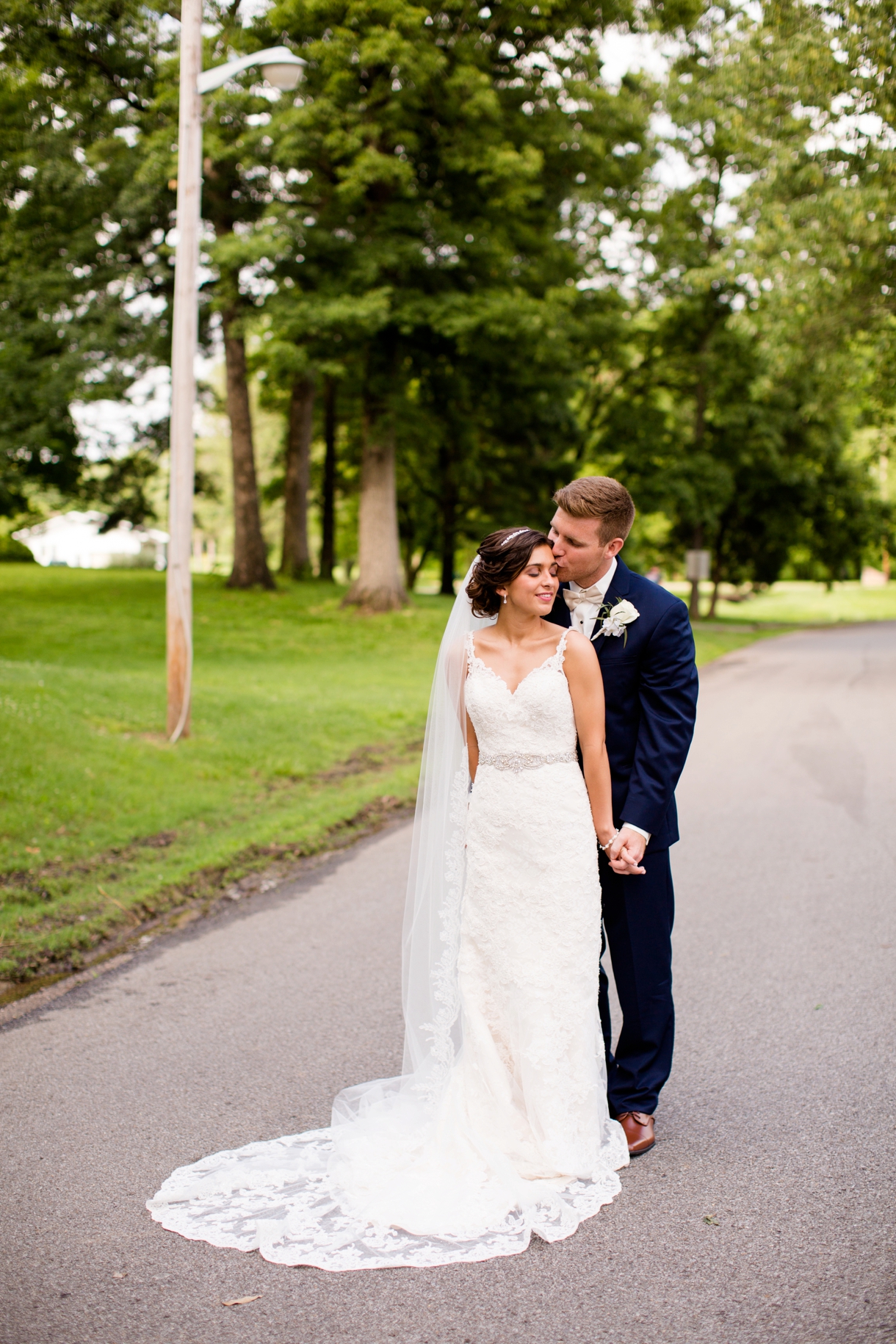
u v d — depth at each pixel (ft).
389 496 78.74
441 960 11.16
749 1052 13.20
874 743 37.24
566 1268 8.89
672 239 92.27
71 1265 9.01
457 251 70.49
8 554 122.42
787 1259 8.89
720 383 106.42
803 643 91.61
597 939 10.87
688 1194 10.00
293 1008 14.90
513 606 10.80
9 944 16.93
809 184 50.55
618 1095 11.19
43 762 26.81
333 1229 9.56
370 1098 11.73
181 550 32.01
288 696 43.50
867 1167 10.37
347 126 64.59
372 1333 8.05
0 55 66.90
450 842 11.30
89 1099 12.16
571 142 69.62
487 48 65.10
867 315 53.52
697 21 61.57
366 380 76.07
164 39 66.85
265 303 68.69
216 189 70.49
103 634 62.64
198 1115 11.73
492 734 10.88
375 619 74.33
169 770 29.01
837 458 114.42
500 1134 10.44
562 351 75.82
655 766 10.77
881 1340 7.79
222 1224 9.66
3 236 69.92
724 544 128.26
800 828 25.17
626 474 110.93
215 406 89.66
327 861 23.27
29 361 71.20
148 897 19.60
